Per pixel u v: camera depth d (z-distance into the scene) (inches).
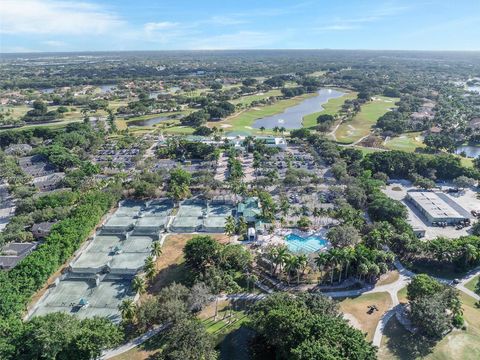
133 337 4370.1
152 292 5201.8
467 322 4483.3
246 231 6752.0
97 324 4072.3
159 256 6063.0
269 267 5743.1
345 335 3698.3
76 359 3789.4
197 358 3619.6
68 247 5866.1
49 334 3764.8
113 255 6092.5
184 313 4419.3
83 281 5506.9
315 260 5255.9
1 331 4003.4
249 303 4977.9
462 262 5615.2
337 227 6215.6
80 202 7642.7
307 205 7741.1
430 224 7071.9
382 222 6446.9
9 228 6599.4
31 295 5000.0
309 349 3412.9
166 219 7288.4
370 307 4817.9
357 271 5315.0
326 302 4340.6
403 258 5920.3
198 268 5575.8
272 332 3818.9
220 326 4549.7
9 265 5762.8
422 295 4571.9
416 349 4097.0
